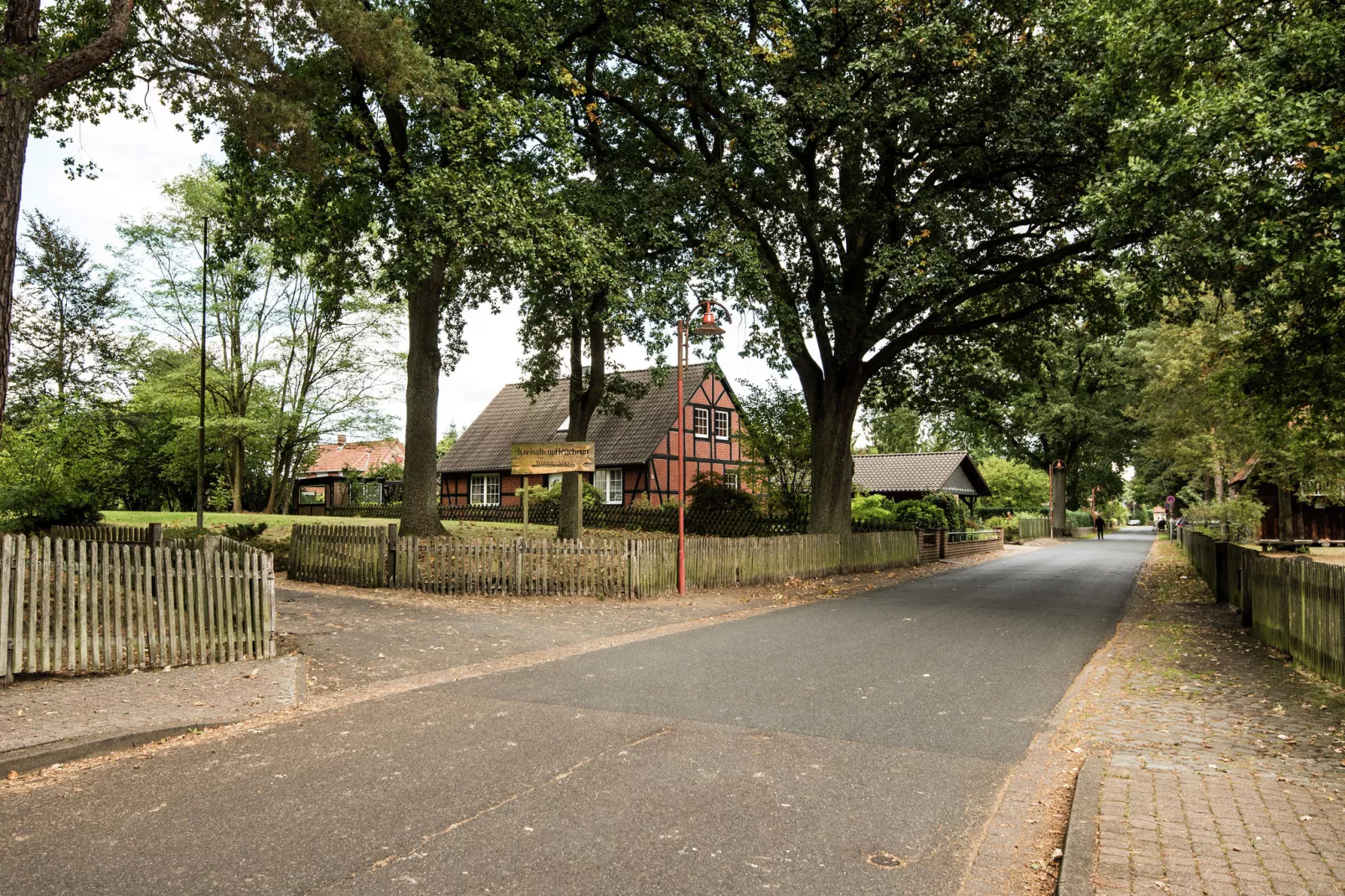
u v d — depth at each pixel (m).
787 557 19.62
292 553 16.97
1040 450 58.50
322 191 16.75
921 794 5.20
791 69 18.12
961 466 47.06
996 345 23.91
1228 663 9.73
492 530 27.38
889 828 4.64
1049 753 6.11
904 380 25.66
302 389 38.06
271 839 4.38
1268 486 36.75
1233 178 10.95
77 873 3.96
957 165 18.81
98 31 14.84
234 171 17.88
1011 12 17.20
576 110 19.53
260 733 6.47
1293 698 7.84
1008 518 50.09
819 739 6.38
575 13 18.00
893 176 20.22
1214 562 16.89
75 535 18.98
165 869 4.00
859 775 5.53
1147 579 22.11
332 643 10.36
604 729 6.59
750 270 16.77
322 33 14.18
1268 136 10.19
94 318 36.84
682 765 5.70
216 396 37.00
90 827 4.54
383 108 16.86
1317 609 9.01
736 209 19.02
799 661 9.63
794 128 18.78
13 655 7.62
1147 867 3.94
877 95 17.56
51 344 35.91
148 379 35.03
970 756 6.00
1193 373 23.08
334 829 4.52
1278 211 10.61
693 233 18.80
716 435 41.62
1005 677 8.86
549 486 41.62
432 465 19.30
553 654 9.99
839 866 4.14
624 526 30.22
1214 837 4.32
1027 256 20.92
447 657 9.70
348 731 6.51
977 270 20.17
